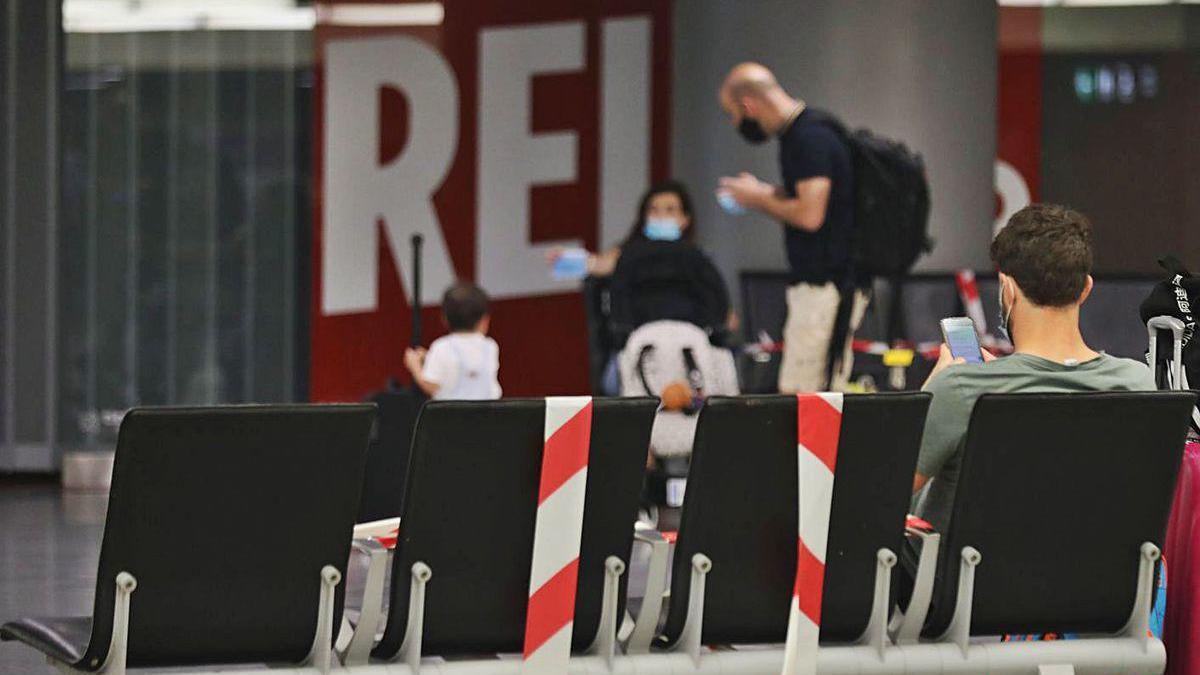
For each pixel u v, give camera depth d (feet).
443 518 35.96
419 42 127.85
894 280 107.04
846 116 125.18
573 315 128.57
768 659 38.86
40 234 124.98
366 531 39.70
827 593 38.55
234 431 34.04
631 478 37.42
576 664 37.60
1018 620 39.50
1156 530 39.91
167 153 126.21
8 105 124.77
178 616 34.71
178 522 34.22
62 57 125.18
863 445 37.86
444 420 35.35
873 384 105.60
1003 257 40.88
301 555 35.37
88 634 37.11
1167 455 39.37
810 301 104.22
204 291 126.72
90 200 125.59
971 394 39.78
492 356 89.97
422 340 128.16
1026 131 130.82
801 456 37.09
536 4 128.36
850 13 124.98
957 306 107.14
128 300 126.00
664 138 128.06
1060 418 38.19
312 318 127.24
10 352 124.98
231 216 126.72
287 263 127.34
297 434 34.60
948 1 125.59
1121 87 131.03
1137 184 131.23
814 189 103.04
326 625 35.58
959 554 38.65
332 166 127.34
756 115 106.01
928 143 125.80
